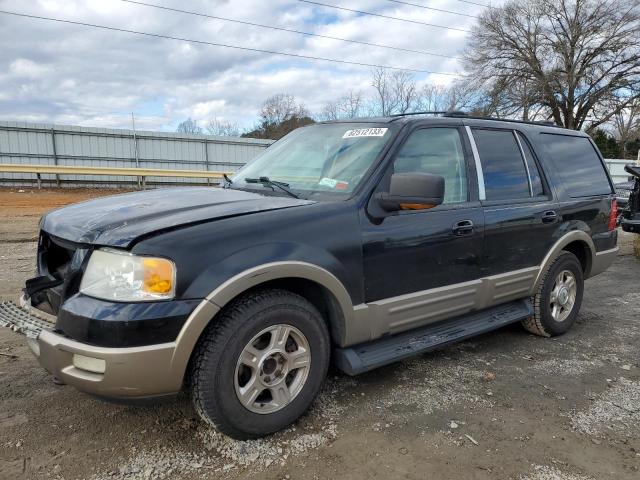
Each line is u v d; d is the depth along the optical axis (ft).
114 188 71.51
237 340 8.65
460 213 12.07
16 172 61.67
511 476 8.54
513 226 13.38
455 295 12.03
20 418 9.93
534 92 120.67
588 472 8.72
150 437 9.37
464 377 12.51
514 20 120.98
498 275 13.17
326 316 10.49
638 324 17.35
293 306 9.33
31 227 35.37
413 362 13.43
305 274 9.25
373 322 10.53
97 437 9.35
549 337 15.69
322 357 9.92
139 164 80.02
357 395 11.33
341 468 8.62
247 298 8.89
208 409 8.58
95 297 8.04
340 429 9.86
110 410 10.31
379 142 11.37
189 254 8.18
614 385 12.30
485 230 12.59
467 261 12.28
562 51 120.16
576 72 121.70
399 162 11.16
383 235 10.52
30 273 21.71
